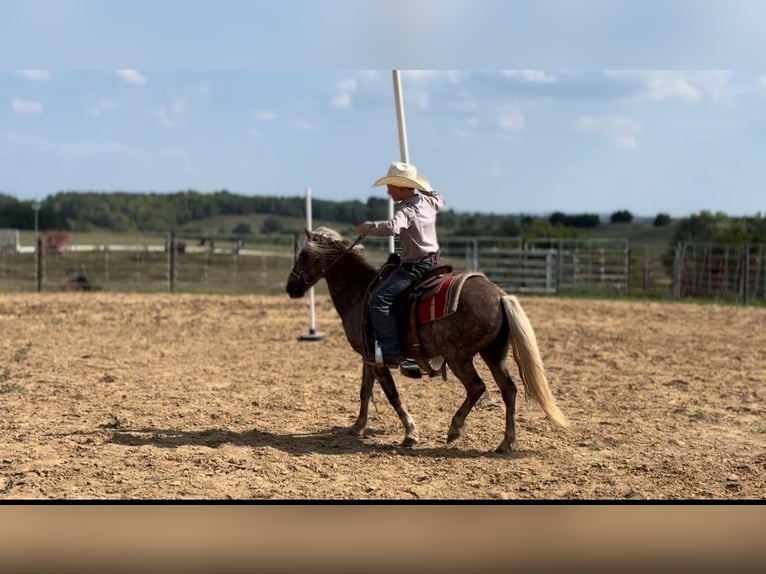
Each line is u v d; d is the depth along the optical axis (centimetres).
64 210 5466
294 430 675
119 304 1627
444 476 550
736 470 570
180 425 685
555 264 2145
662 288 2231
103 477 537
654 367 999
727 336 1293
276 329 1334
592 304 1773
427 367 618
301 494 509
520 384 877
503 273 2183
